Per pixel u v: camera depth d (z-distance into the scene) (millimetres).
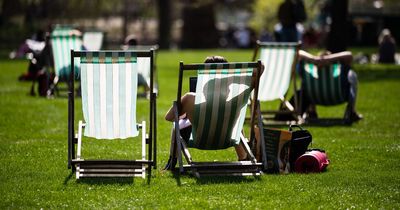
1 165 13305
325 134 17359
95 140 16125
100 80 12352
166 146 15586
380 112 21609
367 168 13359
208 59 12891
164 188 11695
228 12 112250
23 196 11117
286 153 13047
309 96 19156
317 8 69688
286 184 11984
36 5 79500
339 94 18844
